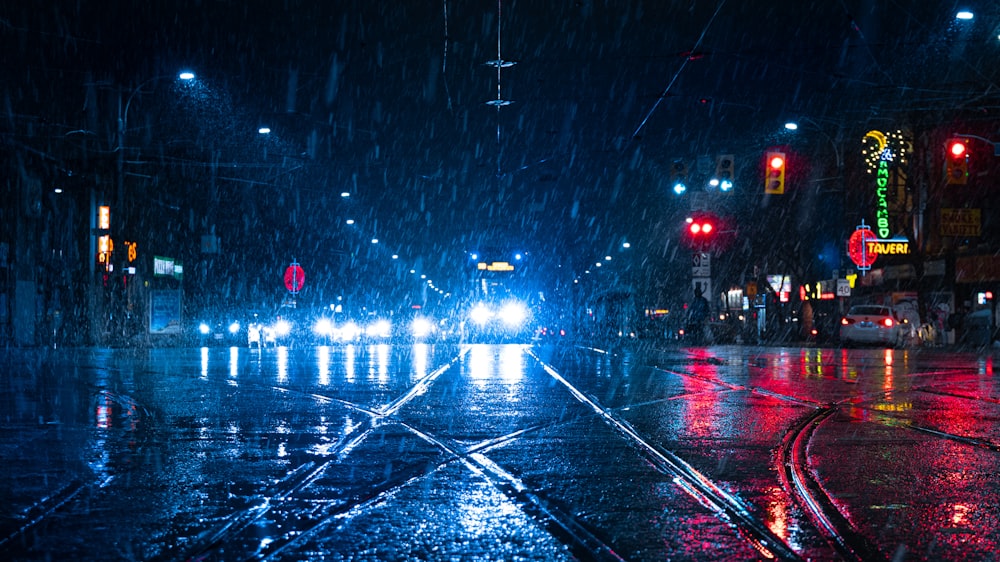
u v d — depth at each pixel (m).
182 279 51.34
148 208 47.00
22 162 42.16
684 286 54.66
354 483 7.12
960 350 33.56
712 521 5.82
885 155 43.97
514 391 15.24
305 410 12.32
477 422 10.98
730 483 7.08
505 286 55.16
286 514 6.04
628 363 23.95
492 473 7.55
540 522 5.80
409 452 8.68
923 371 20.05
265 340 42.66
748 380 17.44
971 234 41.97
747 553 5.08
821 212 53.22
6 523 5.78
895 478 7.28
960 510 6.14
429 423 10.90
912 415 11.52
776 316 55.69
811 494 6.66
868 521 5.83
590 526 5.70
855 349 35.28
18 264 42.06
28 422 10.95
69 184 44.03
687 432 9.99
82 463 8.05
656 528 5.64
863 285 53.25
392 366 22.81
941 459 8.17
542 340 56.28
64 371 20.58
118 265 43.47
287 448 8.93
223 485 7.04
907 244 43.25
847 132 46.50
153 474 7.51
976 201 43.22
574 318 63.50
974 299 44.12
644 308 60.31
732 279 55.78
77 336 43.47
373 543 5.28
